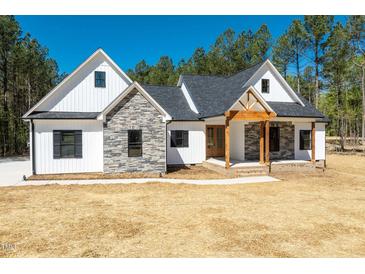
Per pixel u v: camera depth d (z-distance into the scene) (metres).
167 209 8.42
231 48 35.62
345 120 44.28
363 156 27.59
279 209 8.46
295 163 16.53
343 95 36.28
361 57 31.84
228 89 18.83
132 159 14.59
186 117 18.16
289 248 5.63
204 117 17.17
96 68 15.88
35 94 36.72
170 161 17.86
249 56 34.94
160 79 46.66
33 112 14.73
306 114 17.20
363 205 8.97
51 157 14.36
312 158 17.03
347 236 6.28
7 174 15.23
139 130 14.72
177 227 6.81
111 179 13.48
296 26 30.17
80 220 7.32
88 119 14.52
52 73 37.97
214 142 19.72
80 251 5.46
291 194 10.56
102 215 7.78
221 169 15.13
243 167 14.98
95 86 15.85
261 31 34.44
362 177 14.70
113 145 14.29
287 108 17.75
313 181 13.44
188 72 39.19
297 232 6.50
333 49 28.81
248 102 15.30
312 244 5.84
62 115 14.66
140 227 6.80
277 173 15.58
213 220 7.36
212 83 21.98
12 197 9.88
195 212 8.11
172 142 17.92
